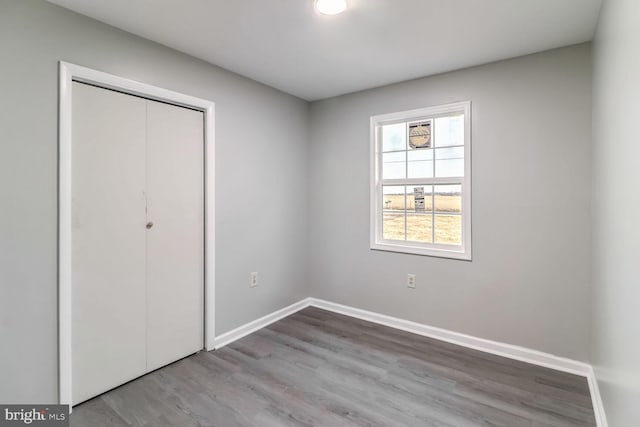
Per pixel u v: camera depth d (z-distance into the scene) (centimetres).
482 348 271
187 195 256
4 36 165
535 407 197
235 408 197
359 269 342
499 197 262
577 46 231
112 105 212
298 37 223
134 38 218
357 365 247
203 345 271
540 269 247
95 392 206
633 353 120
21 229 172
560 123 238
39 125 177
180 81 245
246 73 288
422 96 296
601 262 188
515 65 253
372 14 194
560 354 241
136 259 226
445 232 296
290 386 220
